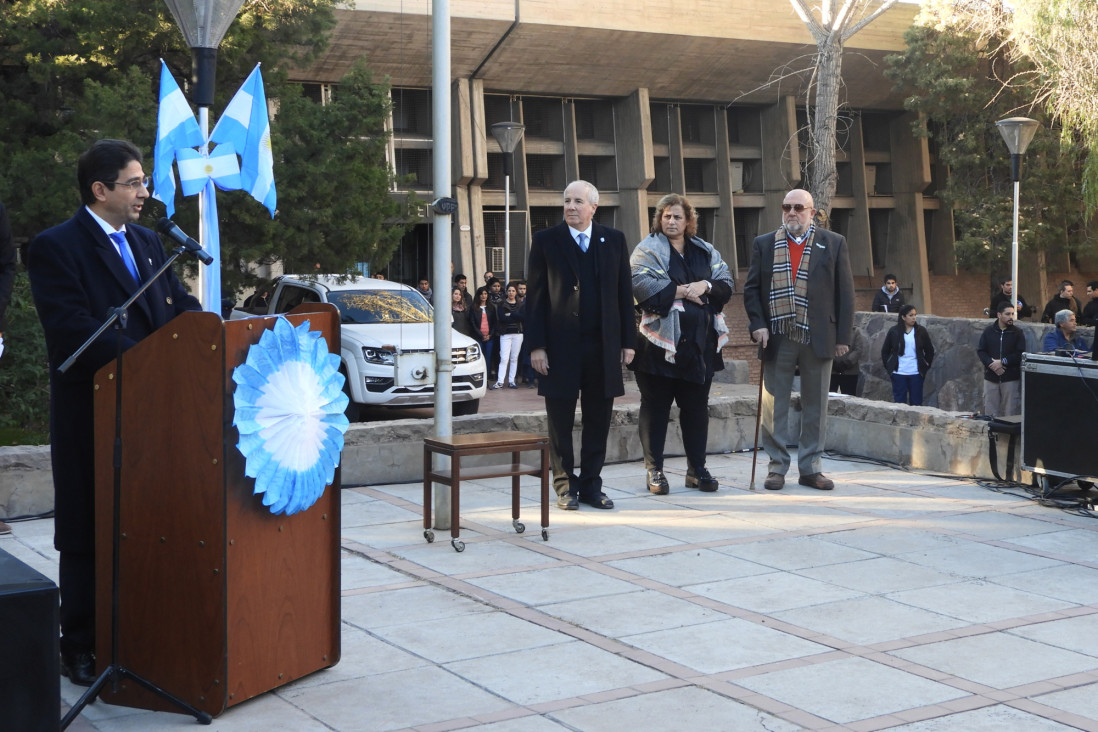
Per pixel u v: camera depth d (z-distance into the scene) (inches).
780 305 332.8
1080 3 861.8
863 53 1198.3
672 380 330.6
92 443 174.4
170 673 164.7
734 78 1177.4
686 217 323.6
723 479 355.9
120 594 167.6
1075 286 1459.2
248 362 160.7
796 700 170.2
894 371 612.1
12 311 453.1
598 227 307.6
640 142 1156.5
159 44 587.2
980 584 236.2
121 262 175.8
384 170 632.4
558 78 1104.8
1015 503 318.3
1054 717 163.9
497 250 1075.3
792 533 281.1
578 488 312.5
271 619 170.1
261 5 615.2
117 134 546.9
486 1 973.8
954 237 1403.8
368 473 345.1
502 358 776.3
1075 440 311.4
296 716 163.9
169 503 163.0
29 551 261.6
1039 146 1207.6
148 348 162.6
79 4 574.6
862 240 1358.3
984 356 560.1
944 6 1139.3
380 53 979.3
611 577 240.2
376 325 559.5
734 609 217.6
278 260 621.0
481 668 184.5
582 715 163.9
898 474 364.8
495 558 256.4
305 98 618.5
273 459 164.2
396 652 192.4
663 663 186.9
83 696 160.6
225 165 311.3
